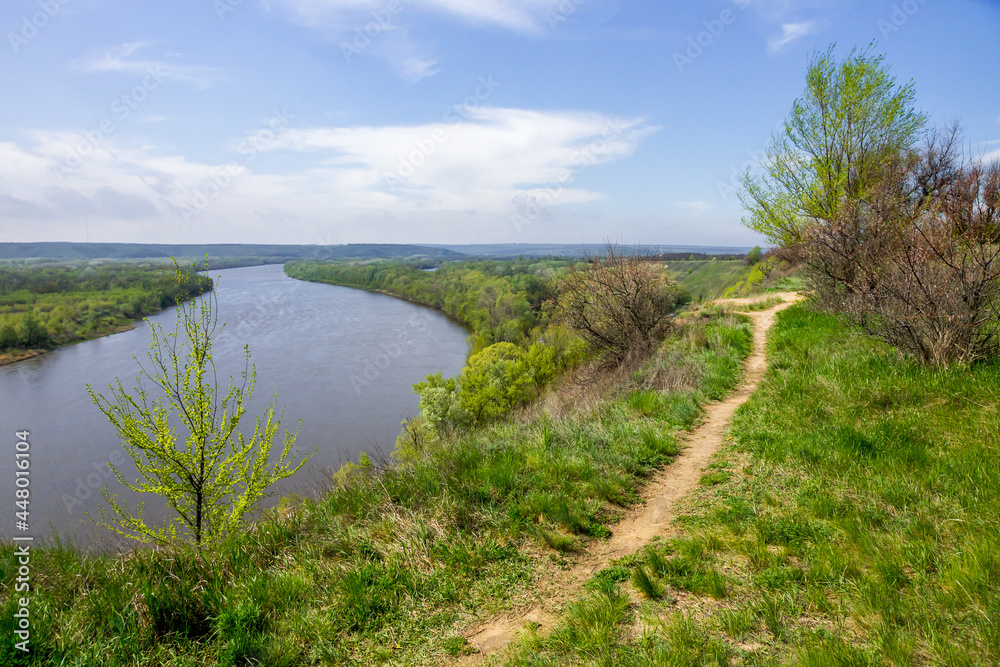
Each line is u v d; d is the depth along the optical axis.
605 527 4.35
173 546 4.00
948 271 6.20
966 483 3.82
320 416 35.25
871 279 8.52
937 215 7.12
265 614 3.19
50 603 3.28
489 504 4.55
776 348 10.15
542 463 5.29
